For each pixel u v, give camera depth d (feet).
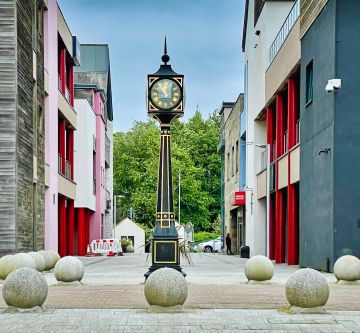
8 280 36.47
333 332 31.12
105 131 197.67
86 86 174.50
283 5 120.88
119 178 270.67
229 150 184.14
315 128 79.36
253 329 31.71
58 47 120.57
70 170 134.82
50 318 34.40
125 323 33.01
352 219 70.18
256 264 56.29
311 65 83.97
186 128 296.51
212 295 45.80
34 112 89.45
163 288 36.17
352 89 71.00
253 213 132.57
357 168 70.49
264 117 130.52
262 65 123.85
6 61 75.77
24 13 81.71
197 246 220.43
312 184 80.69
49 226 104.12
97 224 175.73
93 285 54.65
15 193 75.00
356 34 71.00
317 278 36.24
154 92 53.57
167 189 52.70
